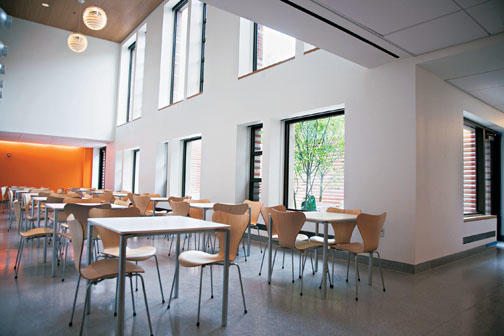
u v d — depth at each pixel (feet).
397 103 13.89
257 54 22.79
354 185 15.20
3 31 35.63
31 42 37.06
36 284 10.30
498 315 8.79
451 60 12.94
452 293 10.61
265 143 19.85
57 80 38.50
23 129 36.32
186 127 27.61
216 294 9.90
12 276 11.09
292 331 7.52
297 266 13.76
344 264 14.37
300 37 11.95
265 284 11.14
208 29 25.70
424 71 13.94
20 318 7.78
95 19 21.56
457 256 15.94
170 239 19.49
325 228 10.22
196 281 11.14
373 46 12.53
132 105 38.11
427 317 8.57
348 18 10.55
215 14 25.05
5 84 35.55
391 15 10.27
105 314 8.15
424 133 13.76
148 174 33.53
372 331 7.64
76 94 39.63
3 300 8.90
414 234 13.07
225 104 23.32
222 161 23.30
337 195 17.11
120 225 7.60
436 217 14.40
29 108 36.73
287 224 10.78
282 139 20.16
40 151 50.47
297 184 19.38
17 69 36.24
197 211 17.06
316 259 13.04
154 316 8.13
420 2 9.50
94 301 9.02
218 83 24.18
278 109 19.15
